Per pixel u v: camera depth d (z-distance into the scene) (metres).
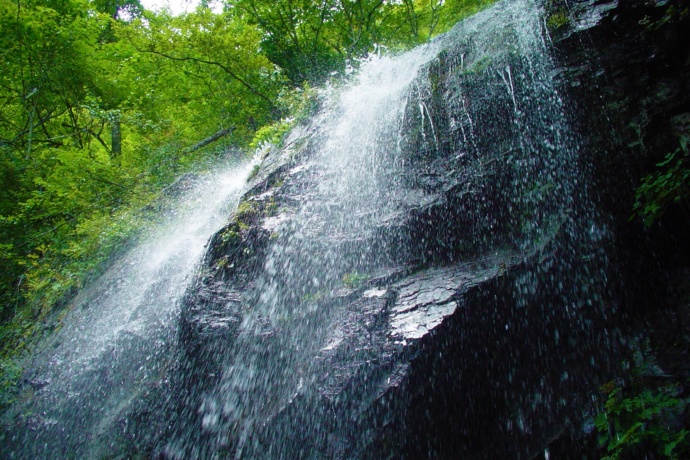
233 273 5.41
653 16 4.43
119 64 13.61
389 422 3.77
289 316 5.04
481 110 5.63
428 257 5.26
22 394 6.41
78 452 5.15
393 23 15.55
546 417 4.16
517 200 5.15
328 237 5.71
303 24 14.44
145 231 8.91
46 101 13.45
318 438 3.92
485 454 4.08
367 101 7.27
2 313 9.59
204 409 4.57
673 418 3.47
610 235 4.66
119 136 13.47
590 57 4.80
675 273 4.40
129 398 5.12
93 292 7.84
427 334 3.91
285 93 10.77
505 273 4.45
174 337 5.25
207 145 12.73
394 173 6.12
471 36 6.39
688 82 4.18
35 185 11.37
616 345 4.32
